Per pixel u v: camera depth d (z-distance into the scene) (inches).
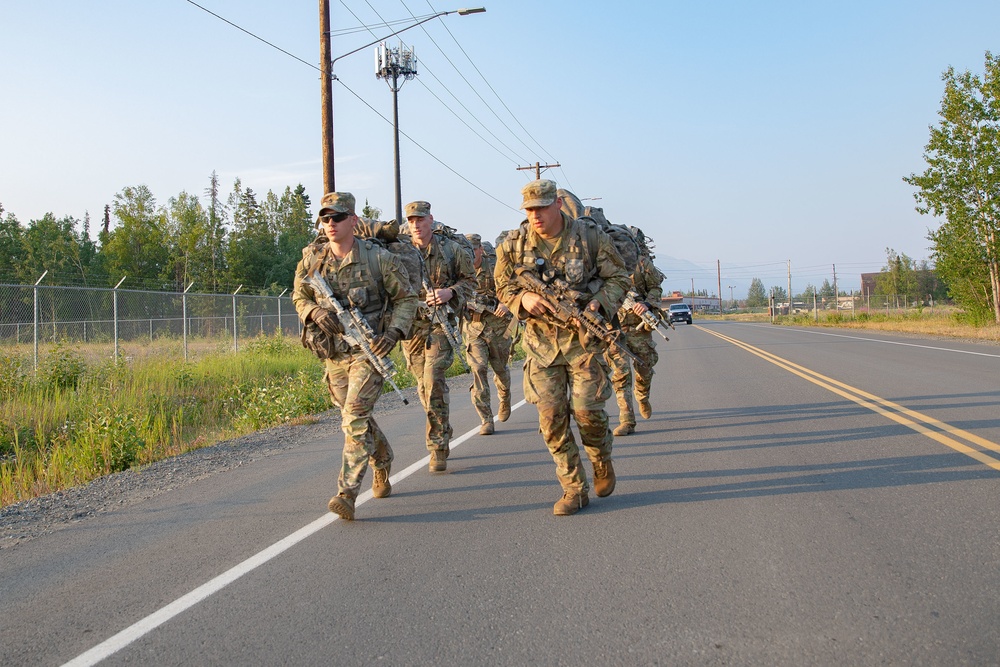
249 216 3193.9
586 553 155.6
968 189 1083.9
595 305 180.4
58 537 195.9
